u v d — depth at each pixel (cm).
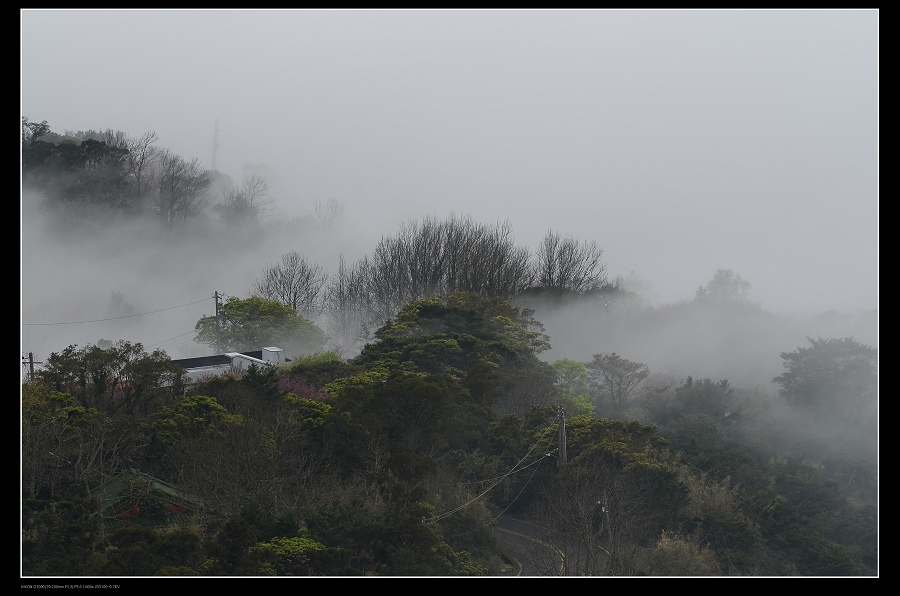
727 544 9200
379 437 9488
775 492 11362
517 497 10000
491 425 10756
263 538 7169
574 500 8838
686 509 9712
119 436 8750
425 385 10169
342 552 7081
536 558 8231
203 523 7812
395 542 7481
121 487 8244
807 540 9619
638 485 9581
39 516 7112
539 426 10894
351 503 7806
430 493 8569
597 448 10062
